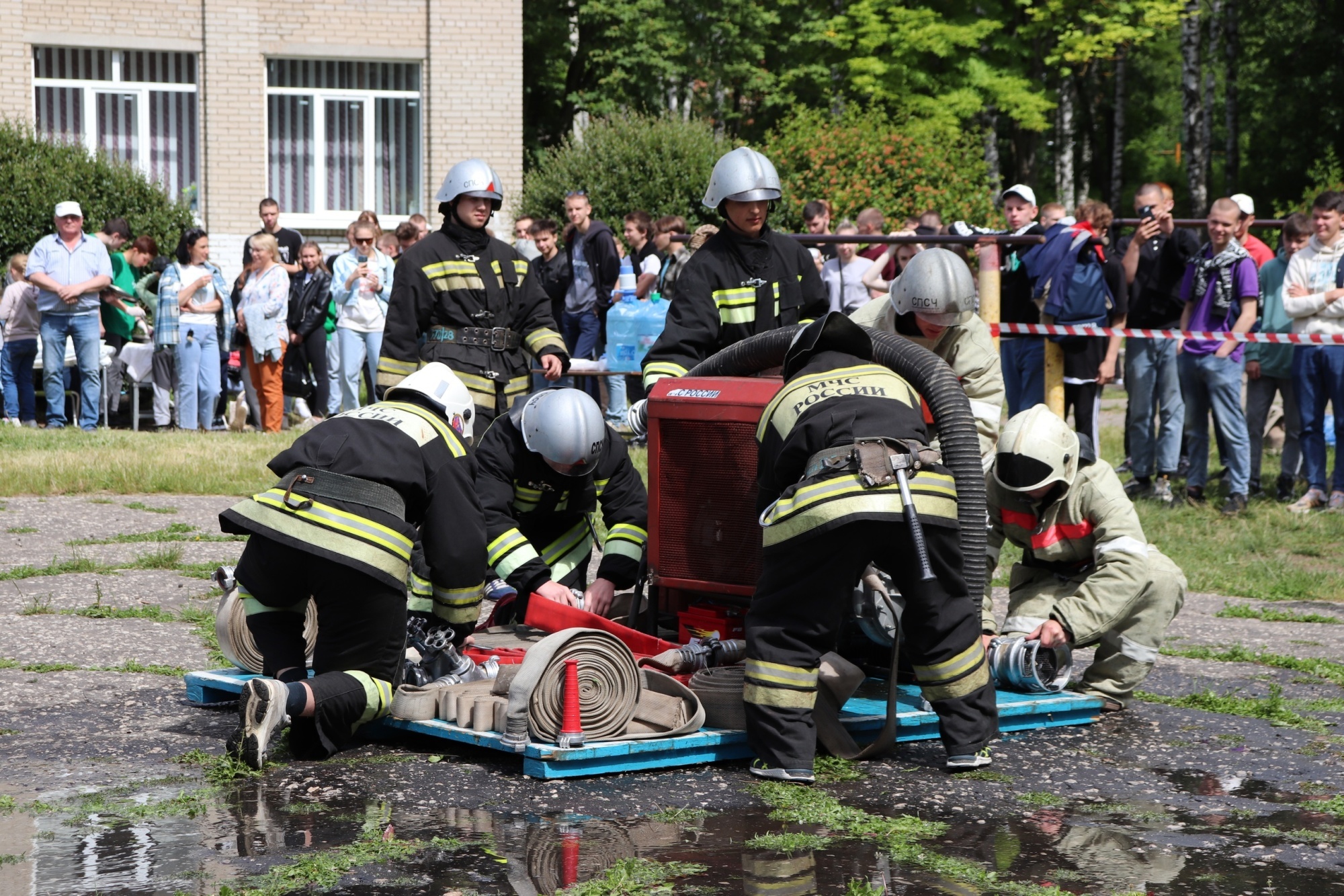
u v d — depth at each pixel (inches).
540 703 188.2
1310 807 183.0
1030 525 235.3
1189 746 214.5
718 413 225.1
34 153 726.5
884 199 863.7
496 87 904.3
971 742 197.2
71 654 260.1
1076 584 239.5
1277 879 153.7
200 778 185.9
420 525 206.4
